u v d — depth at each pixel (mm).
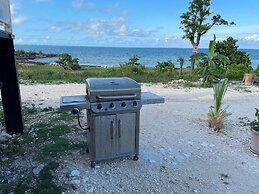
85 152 3498
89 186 2742
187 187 2854
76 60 21703
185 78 13133
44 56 51281
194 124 5195
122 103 3002
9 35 3820
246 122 5504
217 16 14672
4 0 3623
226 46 15570
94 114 2910
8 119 4176
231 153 3826
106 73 13836
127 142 3211
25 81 11102
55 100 7098
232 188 2883
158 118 5547
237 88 10602
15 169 3051
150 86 10875
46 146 3654
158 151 3734
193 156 3646
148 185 2842
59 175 2904
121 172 3061
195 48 15398
